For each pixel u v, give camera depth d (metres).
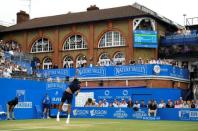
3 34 49.56
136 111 27.95
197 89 40.19
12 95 26.20
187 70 40.91
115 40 42.03
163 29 43.94
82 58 44.06
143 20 40.94
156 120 25.94
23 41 48.09
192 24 45.84
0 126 14.76
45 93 29.28
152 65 36.59
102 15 43.56
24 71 33.38
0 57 32.94
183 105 28.27
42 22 48.50
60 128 13.34
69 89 16.62
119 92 36.22
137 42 40.31
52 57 46.03
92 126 14.99
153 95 34.72
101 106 30.16
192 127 16.22
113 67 38.53
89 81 39.59
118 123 18.94
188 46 40.56
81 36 44.31
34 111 28.16
